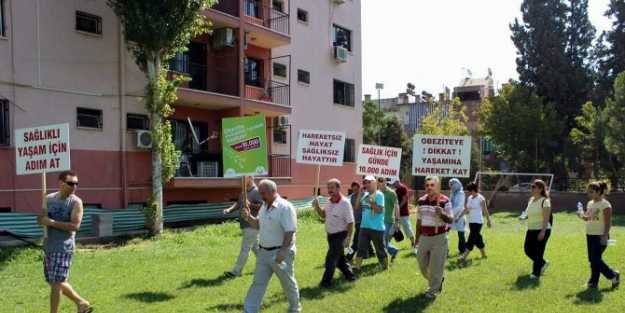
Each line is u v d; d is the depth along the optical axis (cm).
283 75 2700
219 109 2311
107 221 1656
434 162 1068
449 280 1048
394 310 830
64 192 735
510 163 4291
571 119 4231
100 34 1881
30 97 1698
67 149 815
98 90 1869
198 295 938
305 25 2862
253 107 2317
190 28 1784
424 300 888
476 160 4681
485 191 3775
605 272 979
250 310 732
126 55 1944
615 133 3178
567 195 3522
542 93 4303
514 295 924
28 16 1705
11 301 898
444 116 4897
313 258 1329
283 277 746
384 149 1253
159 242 1609
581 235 1877
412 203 3506
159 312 828
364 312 823
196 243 1595
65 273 728
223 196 2294
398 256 1349
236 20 2248
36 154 838
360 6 3288
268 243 742
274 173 2573
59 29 1777
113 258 1321
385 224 1249
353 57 3203
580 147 3981
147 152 1997
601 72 4206
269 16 2591
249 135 989
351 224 993
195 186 2022
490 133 4272
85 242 1563
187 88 2075
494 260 1288
